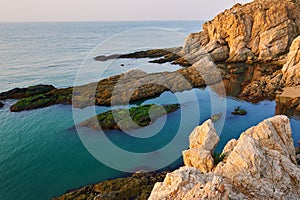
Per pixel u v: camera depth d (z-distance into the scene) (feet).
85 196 58.95
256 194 35.04
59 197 59.82
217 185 29.58
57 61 225.35
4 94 137.28
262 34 205.36
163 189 34.01
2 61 223.10
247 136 42.70
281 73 144.25
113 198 55.67
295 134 91.76
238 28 210.38
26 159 80.59
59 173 73.20
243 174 37.01
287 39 201.57
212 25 233.76
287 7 208.03
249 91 136.56
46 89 144.87
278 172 37.40
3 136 95.04
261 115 109.29
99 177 69.72
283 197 34.42
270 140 45.14
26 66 206.49
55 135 94.84
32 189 67.15
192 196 29.22
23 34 540.11
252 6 224.74
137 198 55.62
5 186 68.59
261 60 204.74
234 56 210.38
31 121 107.55
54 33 562.66
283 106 117.39
